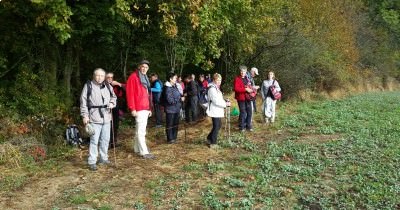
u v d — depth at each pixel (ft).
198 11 42.47
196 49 54.24
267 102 47.73
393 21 131.85
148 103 33.96
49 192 26.63
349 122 49.39
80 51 52.80
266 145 37.55
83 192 26.37
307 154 34.32
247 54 68.18
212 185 27.17
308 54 72.49
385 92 108.68
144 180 28.40
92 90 30.71
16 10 39.04
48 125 40.60
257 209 23.63
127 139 41.73
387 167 30.68
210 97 36.55
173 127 39.19
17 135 36.50
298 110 59.11
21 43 43.27
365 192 25.64
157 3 44.11
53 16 33.47
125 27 50.67
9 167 31.89
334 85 85.81
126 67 60.70
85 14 42.70
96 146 31.14
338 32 92.07
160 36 54.80
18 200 25.35
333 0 95.66
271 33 67.67
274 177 28.78
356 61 110.22
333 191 26.30
